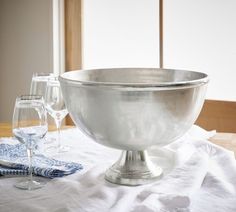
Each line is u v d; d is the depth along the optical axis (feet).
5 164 3.27
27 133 2.98
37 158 3.48
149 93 2.55
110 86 2.56
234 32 7.45
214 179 2.96
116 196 2.69
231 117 6.34
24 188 2.88
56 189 2.88
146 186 2.89
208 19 7.63
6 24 9.80
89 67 9.18
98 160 3.56
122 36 8.80
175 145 3.72
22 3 9.45
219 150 3.59
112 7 8.81
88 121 2.75
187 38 7.87
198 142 3.75
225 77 7.65
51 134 4.47
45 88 4.14
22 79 9.80
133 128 2.66
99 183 2.96
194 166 3.05
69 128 4.84
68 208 2.48
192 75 3.32
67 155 3.70
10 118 10.23
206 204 2.59
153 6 8.36
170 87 2.56
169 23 8.00
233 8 7.39
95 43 9.07
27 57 9.58
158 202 2.51
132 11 8.63
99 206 2.52
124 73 3.64
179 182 2.82
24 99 3.07
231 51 7.54
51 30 9.03
